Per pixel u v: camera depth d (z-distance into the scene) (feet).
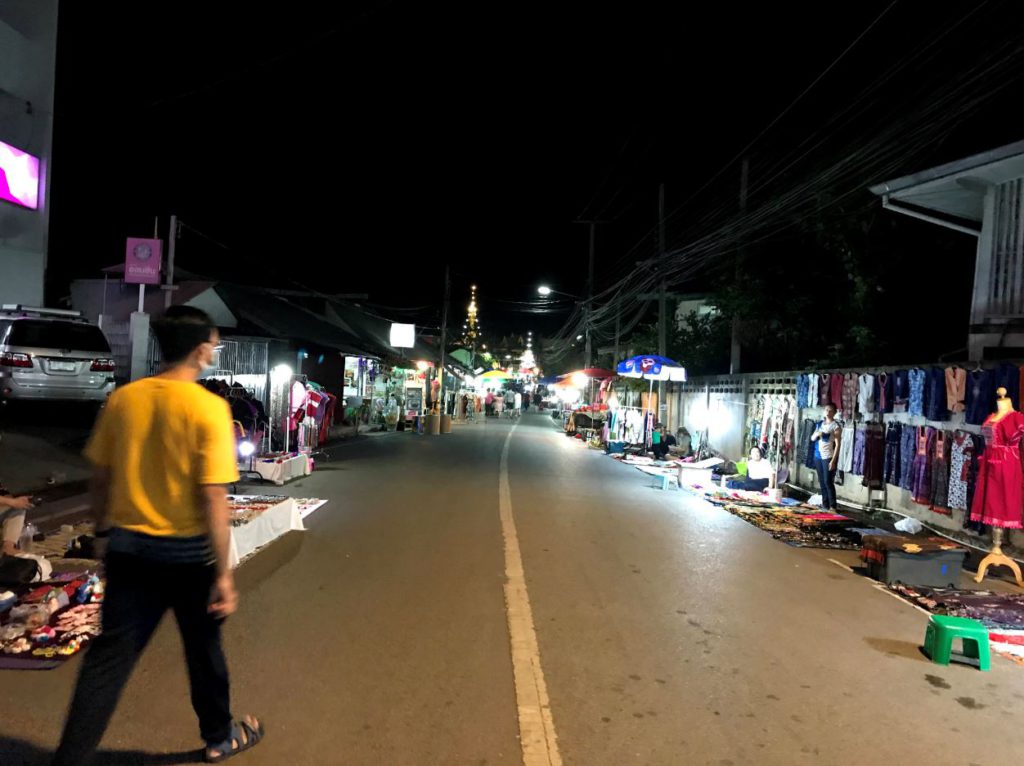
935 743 13.39
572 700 14.51
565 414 151.94
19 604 17.72
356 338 84.02
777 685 15.78
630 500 42.32
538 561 25.80
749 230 54.03
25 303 46.01
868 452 38.88
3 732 12.07
